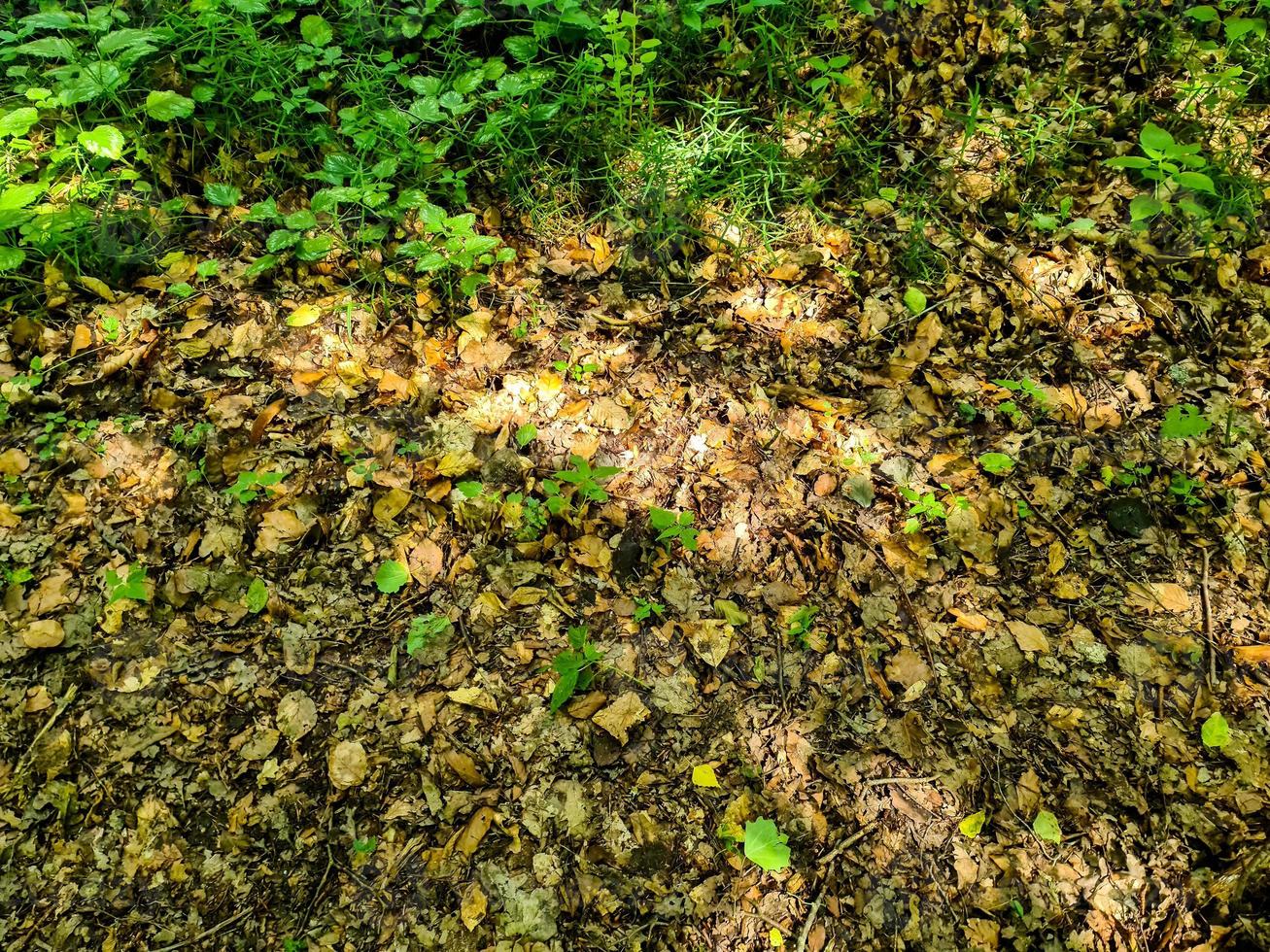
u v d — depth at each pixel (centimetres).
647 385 132
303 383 126
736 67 162
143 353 123
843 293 143
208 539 111
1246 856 96
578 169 151
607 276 143
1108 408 131
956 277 143
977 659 110
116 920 89
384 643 108
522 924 91
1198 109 157
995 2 169
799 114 160
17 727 98
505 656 107
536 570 114
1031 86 163
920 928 92
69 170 135
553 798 98
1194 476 125
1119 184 152
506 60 161
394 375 128
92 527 110
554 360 133
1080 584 116
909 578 116
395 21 156
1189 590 116
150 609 106
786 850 93
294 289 134
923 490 123
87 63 134
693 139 155
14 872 90
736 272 144
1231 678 108
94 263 130
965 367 136
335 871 93
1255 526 121
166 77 145
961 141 158
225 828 94
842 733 104
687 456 125
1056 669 109
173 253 134
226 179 142
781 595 114
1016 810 99
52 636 102
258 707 102
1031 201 152
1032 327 139
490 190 149
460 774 99
